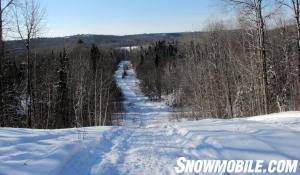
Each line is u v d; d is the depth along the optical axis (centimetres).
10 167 782
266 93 2436
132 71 17562
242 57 4672
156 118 6631
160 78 11000
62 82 5100
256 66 3491
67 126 5059
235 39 5209
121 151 1095
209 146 1010
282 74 4403
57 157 892
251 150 890
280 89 4088
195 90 5741
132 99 10506
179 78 8312
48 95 4769
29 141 1191
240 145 952
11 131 1477
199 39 7144
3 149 997
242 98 4328
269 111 2430
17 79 4306
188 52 7275
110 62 12412
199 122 1816
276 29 4669
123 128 1928
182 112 6241
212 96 5056
